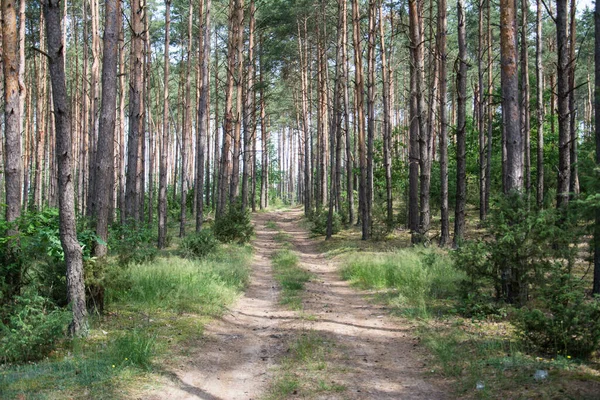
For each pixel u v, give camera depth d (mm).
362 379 5727
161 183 19328
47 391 4938
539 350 6180
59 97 6824
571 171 14609
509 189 8805
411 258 13273
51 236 7949
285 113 52625
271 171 67125
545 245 7938
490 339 6770
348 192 28219
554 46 31250
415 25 17391
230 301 10281
